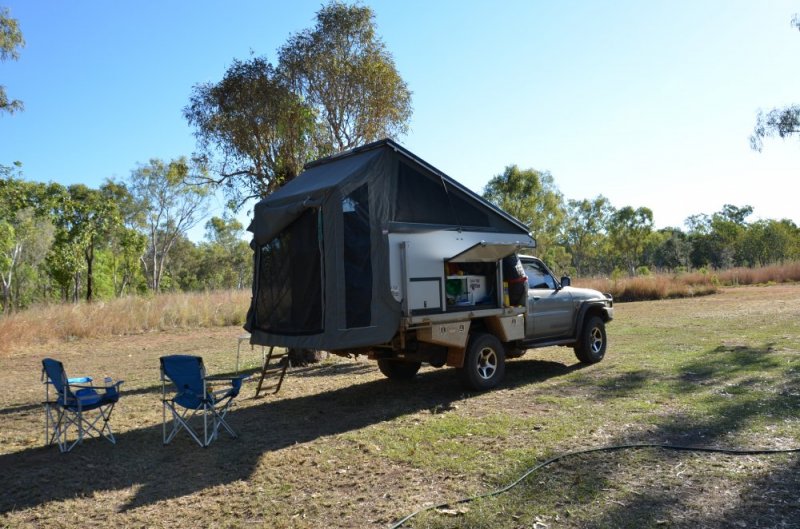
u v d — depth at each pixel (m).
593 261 72.06
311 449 5.87
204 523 4.22
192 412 7.81
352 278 6.71
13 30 17.39
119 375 11.47
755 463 4.65
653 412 6.37
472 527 3.82
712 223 66.88
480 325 8.51
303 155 11.77
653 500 4.05
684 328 14.30
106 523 4.30
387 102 12.46
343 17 12.09
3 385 10.90
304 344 6.72
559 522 3.81
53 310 19.81
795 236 59.72
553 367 9.83
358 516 4.16
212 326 21.73
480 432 6.02
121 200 48.56
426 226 7.52
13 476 5.43
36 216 39.06
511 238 8.57
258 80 11.36
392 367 9.35
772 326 13.49
